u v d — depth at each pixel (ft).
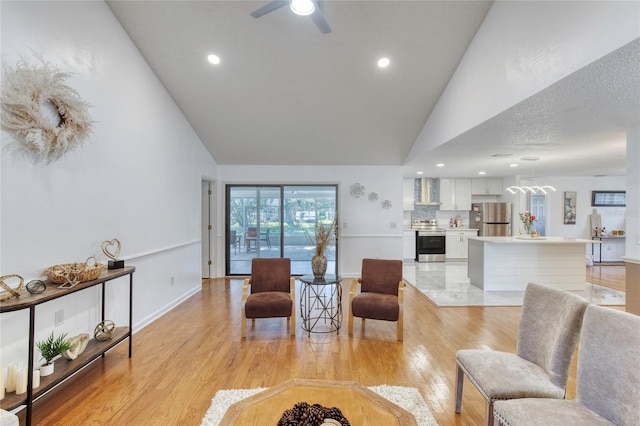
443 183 28.71
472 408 7.16
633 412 4.32
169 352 9.96
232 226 21.49
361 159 20.54
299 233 21.61
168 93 14.20
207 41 11.87
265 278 12.56
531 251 17.90
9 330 6.83
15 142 6.95
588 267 25.29
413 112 15.80
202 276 20.97
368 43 11.93
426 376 8.53
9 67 6.79
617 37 6.05
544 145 14.47
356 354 9.82
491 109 10.34
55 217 8.00
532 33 8.38
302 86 14.12
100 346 8.59
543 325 6.29
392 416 4.89
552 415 4.72
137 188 11.66
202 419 6.72
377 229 21.35
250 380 8.29
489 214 27.58
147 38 11.53
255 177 21.09
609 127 11.48
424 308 14.56
